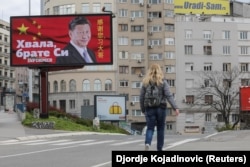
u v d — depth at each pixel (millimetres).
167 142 16797
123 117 50094
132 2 82250
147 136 9852
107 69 79125
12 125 29438
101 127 38812
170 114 80688
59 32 29844
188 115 82125
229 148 12977
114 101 49938
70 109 78625
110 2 80188
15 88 136000
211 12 90438
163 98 9797
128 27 81750
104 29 29953
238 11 97625
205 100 80312
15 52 29672
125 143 17438
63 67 30047
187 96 83062
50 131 26750
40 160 11242
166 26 83500
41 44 29750
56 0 81062
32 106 39812
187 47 84125
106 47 29922
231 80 79438
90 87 78438
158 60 83188
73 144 17359
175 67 83500
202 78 83062
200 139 18547
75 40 29859
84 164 10234
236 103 79188
